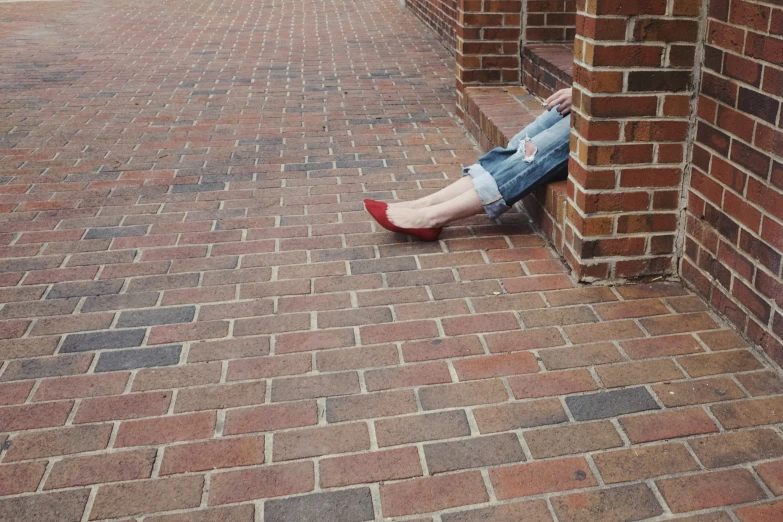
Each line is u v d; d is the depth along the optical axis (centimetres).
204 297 338
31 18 1041
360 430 256
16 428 258
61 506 226
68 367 290
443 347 300
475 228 403
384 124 588
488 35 577
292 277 354
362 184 466
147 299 336
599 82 311
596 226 333
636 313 320
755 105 277
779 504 223
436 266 363
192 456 245
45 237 395
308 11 1152
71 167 495
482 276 353
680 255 342
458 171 488
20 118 598
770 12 263
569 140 366
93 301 335
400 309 327
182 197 446
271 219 416
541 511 223
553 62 513
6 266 364
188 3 1212
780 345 276
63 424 260
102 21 1032
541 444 248
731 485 230
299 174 483
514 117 497
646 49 308
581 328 311
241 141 547
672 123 320
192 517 223
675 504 224
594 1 303
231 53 846
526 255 372
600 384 276
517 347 299
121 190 457
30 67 764
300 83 714
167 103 644
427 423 259
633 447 246
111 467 241
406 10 1154
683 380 277
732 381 275
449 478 235
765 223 278
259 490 232
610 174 325
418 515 222
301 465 241
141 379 283
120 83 707
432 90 688
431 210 380
